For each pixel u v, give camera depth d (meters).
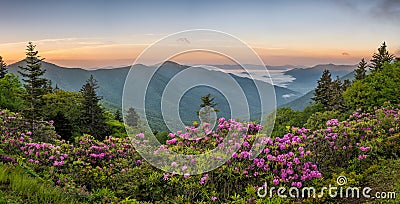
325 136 9.29
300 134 9.42
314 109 28.55
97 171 8.29
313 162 8.53
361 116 13.20
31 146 8.91
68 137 25.17
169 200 7.23
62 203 6.12
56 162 8.27
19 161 7.84
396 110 14.60
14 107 30.30
